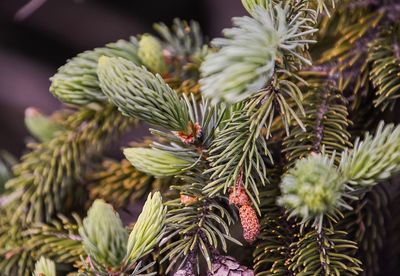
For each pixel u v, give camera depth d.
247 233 0.39
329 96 0.46
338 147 0.43
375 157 0.37
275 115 0.47
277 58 0.37
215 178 0.41
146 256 0.43
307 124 0.44
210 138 0.41
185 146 0.42
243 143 0.40
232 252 0.46
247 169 0.40
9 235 0.50
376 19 0.48
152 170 0.41
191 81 0.50
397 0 0.49
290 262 0.41
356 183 0.37
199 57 0.51
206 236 0.40
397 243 0.48
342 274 0.40
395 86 0.44
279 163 0.44
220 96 0.35
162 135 0.41
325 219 0.41
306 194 0.35
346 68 0.47
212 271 0.40
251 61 0.35
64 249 0.46
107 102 0.50
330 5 0.45
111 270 0.38
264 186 0.43
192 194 0.41
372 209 0.45
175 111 0.41
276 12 0.39
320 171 0.35
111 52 0.48
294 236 0.42
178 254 0.40
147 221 0.39
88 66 0.46
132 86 0.40
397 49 0.46
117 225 0.38
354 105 0.46
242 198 0.40
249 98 0.40
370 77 0.45
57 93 0.46
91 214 0.37
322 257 0.40
